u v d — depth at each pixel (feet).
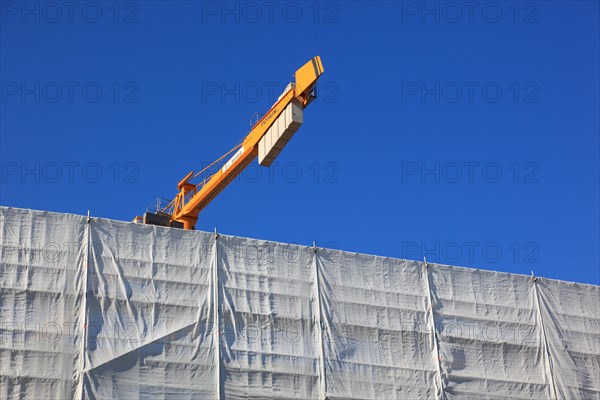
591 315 212.64
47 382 162.91
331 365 184.24
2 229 172.24
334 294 191.62
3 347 163.02
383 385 186.70
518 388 197.57
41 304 168.66
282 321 184.55
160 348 172.86
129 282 176.55
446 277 204.13
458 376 193.67
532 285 210.79
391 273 199.11
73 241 175.94
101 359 167.63
